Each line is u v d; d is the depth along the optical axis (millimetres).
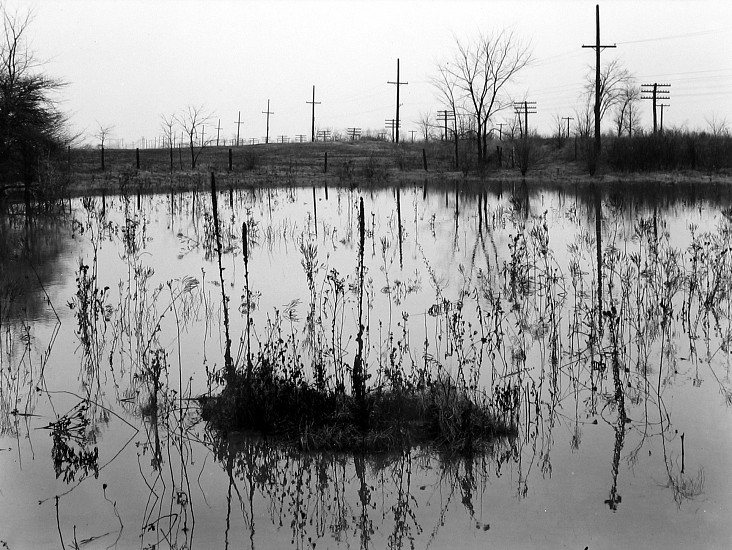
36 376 8688
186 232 21188
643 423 7242
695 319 10836
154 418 7465
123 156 64938
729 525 5324
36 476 6309
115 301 12305
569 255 16219
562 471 6293
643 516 5504
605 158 46531
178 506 5848
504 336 10023
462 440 6633
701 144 46250
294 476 6371
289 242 18734
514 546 5121
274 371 7570
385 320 10758
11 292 12695
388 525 5527
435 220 23328
